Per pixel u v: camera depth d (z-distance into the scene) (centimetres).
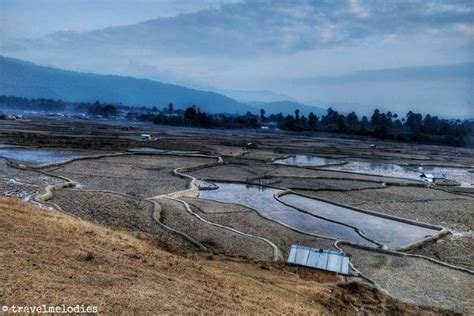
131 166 6184
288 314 1600
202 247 2714
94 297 1311
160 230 2997
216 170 6519
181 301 1431
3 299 1177
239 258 2539
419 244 3266
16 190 3922
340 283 2312
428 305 2145
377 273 2564
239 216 3662
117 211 3381
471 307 2155
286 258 2731
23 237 1766
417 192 5641
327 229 3594
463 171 8644
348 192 5350
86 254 1709
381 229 3712
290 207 4322
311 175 6512
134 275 1600
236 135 16712
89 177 5081
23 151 7212
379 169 8081
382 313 1966
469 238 3569
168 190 4569
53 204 3391
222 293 1639
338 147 12862
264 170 6762
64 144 8488
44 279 1374
